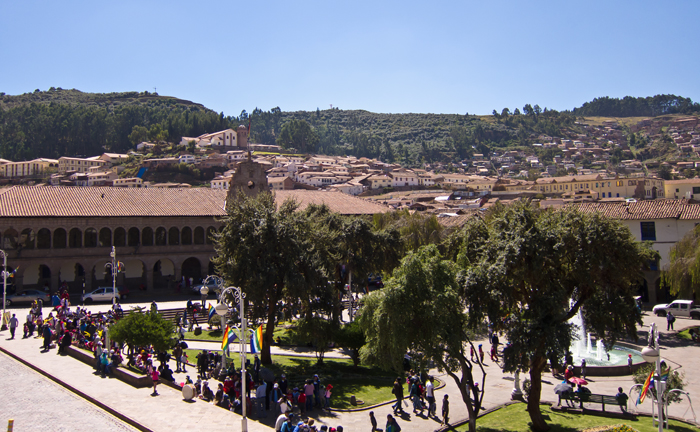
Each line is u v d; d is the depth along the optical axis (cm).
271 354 4447
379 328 2880
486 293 2806
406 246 6575
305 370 3984
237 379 3098
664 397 2706
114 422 2619
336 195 8456
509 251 2706
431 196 17150
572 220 2811
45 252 5906
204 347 4422
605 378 3756
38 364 3522
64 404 2839
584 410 3066
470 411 2720
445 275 2805
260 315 3872
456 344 2691
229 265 3941
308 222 4312
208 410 2827
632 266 2767
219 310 2680
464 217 8362
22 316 4959
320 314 4394
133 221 6450
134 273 6775
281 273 3928
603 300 2778
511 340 2714
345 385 3647
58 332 4128
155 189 7181
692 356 4178
